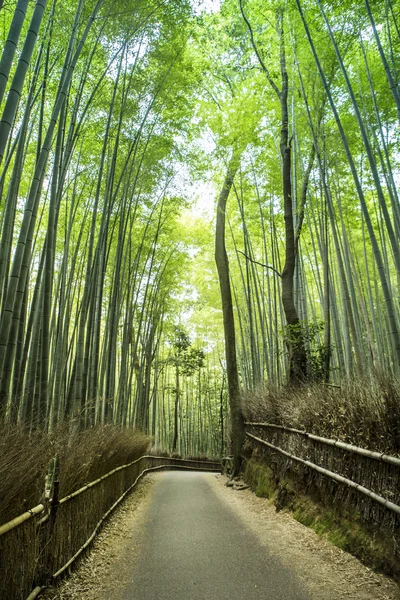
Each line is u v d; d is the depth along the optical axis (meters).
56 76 6.05
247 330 15.35
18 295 4.14
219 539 3.77
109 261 11.12
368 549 2.91
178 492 6.98
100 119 7.38
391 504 2.66
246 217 11.49
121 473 5.66
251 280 14.52
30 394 4.76
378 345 11.28
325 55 6.94
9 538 1.98
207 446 25.11
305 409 4.52
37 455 2.46
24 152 6.28
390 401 2.94
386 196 10.73
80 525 3.27
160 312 14.55
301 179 8.33
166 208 11.48
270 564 3.08
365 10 6.36
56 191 5.25
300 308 8.42
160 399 22.05
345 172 8.97
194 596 2.59
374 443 3.07
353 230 13.21
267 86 8.80
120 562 3.25
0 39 5.54
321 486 3.96
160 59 7.21
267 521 4.41
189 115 8.82
